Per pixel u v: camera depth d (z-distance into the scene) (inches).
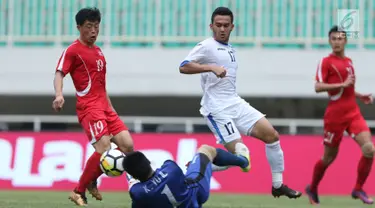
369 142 1608.0
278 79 2581.2
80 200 1298.0
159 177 948.0
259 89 2578.7
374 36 2527.1
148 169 944.9
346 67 1611.7
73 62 1282.0
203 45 1257.4
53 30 2593.5
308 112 2696.9
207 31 2551.7
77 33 2586.1
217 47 1263.5
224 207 1475.1
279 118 2709.2
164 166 961.5
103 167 1052.5
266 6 2549.2
